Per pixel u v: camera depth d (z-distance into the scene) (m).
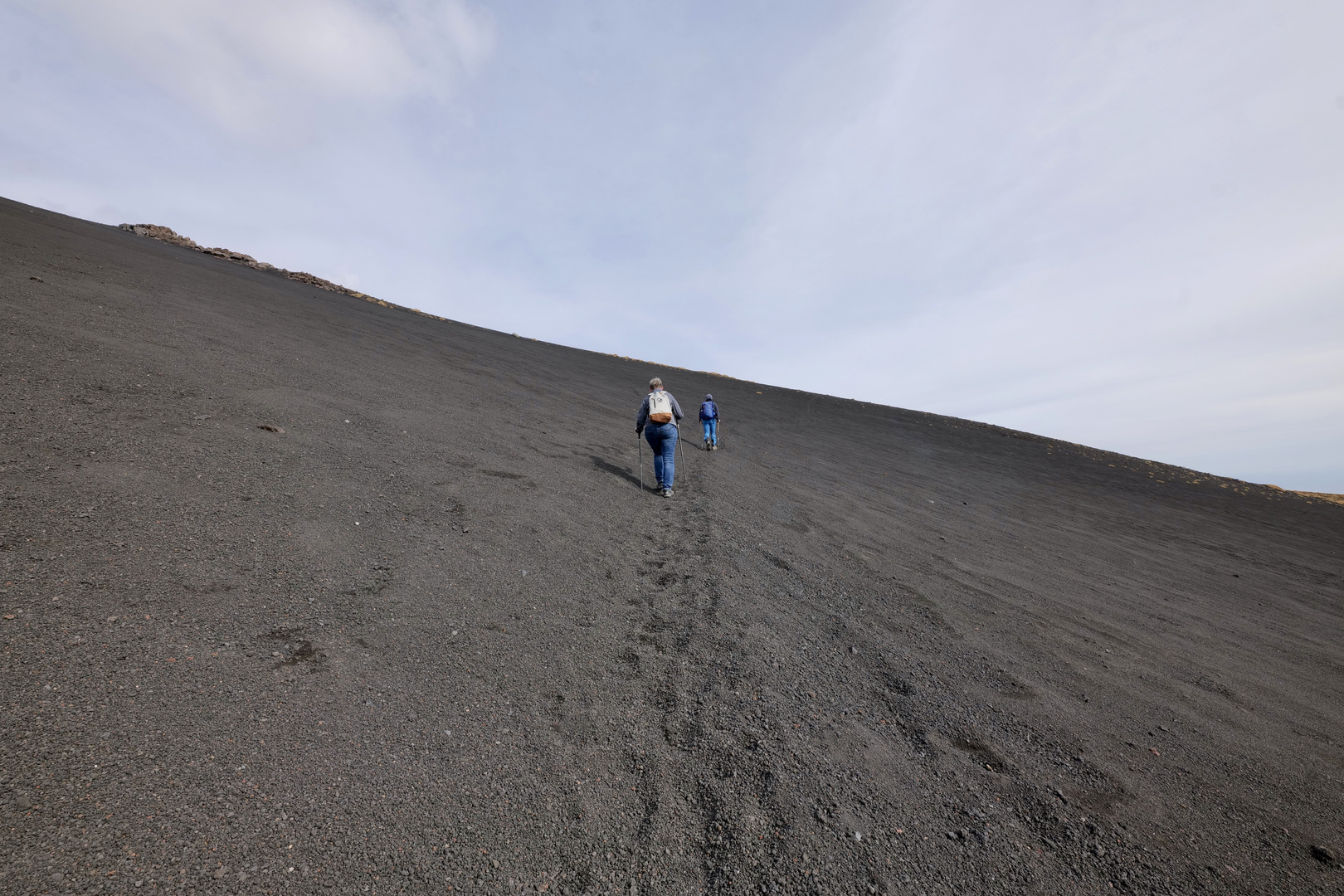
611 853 1.73
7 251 9.37
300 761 1.83
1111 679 3.76
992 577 6.00
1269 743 3.20
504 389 12.40
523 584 3.62
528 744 2.18
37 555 2.53
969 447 22.45
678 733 2.42
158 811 1.53
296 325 12.38
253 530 3.33
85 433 3.91
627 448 9.78
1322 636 6.02
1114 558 8.41
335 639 2.57
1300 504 21.67
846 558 5.73
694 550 5.17
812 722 2.65
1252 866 2.07
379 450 5.49
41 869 1.31
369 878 1.50
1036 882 1.83
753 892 1.66
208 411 5.08
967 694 3.20
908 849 1.91
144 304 8.79
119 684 1.95
